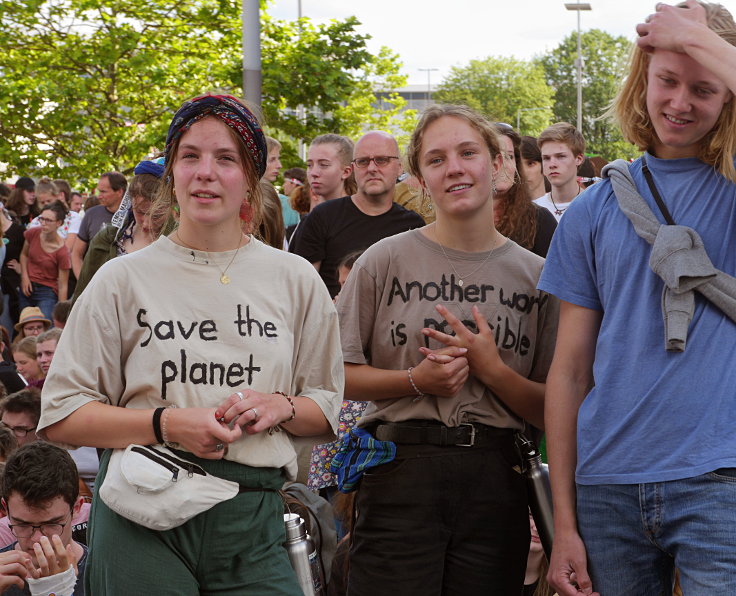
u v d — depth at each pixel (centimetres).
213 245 272
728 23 273
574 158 677
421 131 328
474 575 324
